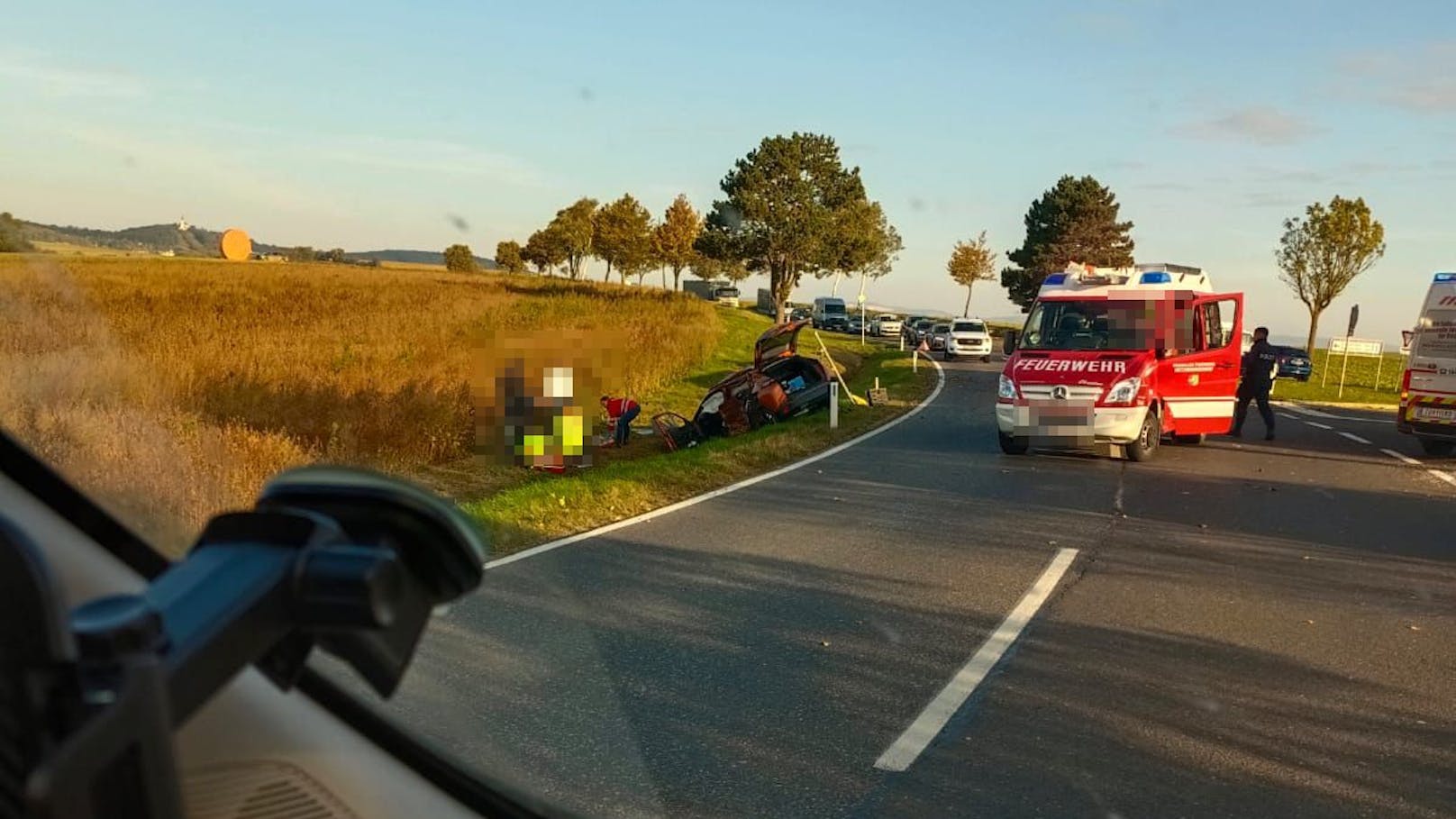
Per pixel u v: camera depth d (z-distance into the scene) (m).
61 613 0.91
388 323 16.17
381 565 1.15
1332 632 6.57
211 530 1.23
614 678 5.31
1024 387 14.32
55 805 0.85
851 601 7.10
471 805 2.26
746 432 18.66
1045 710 5.14
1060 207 87.31
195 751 1.62
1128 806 4.11
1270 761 4.57
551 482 11.54
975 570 8.04
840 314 73.50
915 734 4.79
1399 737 4.90
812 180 64.00
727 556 8.40
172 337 7.36
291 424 7.25
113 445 2.15
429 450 11.95
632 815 3.81
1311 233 43.25
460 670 5.09
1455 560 8.80
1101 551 8.79
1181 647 6.22
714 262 75.88
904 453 15.15
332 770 1.87
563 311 25.39
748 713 4.98
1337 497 11.91
